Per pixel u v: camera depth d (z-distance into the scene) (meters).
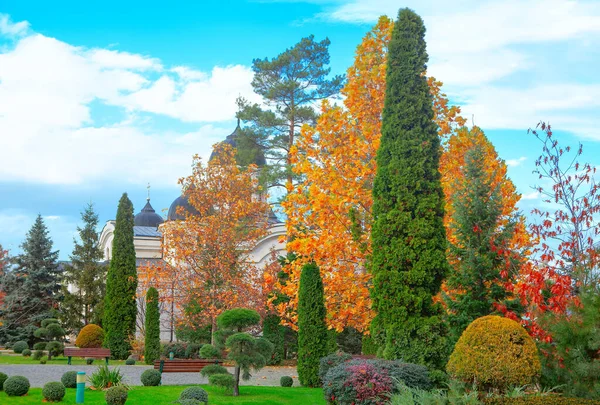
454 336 17.27
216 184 33.84
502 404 11.42
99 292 46.97
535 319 14.74
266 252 45.09
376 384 13.49
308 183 20.06
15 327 44.69
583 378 12.72
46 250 48.56
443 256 15.97
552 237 16.48
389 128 16.78
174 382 22.44
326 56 40.94
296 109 39.34
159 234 52.25
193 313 34.53
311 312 22.50
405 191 16.23
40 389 18.14
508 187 21.03
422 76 17.12
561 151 16.42
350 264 19.78
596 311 13.06
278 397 18.30
